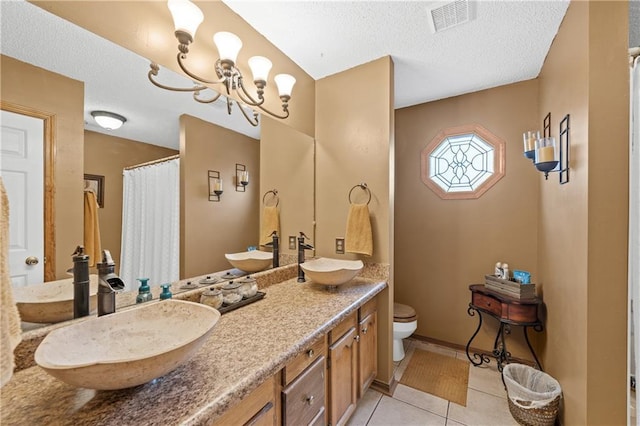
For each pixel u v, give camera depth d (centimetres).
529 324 196
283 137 200
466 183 254
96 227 108
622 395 118
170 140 136
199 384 75
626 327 117
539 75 218
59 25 97
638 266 112
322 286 180
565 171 153
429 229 267
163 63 127
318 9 153
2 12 85
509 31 168
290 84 175
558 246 168
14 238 87
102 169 110
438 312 262
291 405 104
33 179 92
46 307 93
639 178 112
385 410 175
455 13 154
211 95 151
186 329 93
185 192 144
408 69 213
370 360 184
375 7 151
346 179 213
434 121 266
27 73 90
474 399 185
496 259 239
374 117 201
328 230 221
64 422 62
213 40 147
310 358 119
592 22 123
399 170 283
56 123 97
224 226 165
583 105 129
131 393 72
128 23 114
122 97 115
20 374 82
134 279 121
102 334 87
